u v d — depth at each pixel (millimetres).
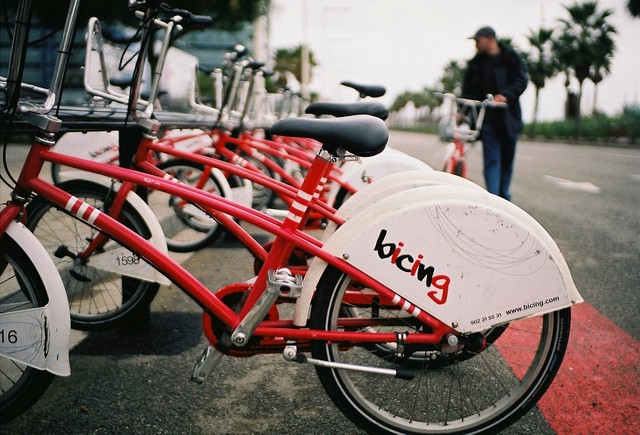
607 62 35844
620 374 2570
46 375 1936
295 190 2910
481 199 1783
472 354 2197
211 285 3631
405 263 1780
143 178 1973
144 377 2430
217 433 2045
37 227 3010
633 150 18781
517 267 1779
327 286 1834
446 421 1941
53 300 1860
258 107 7449
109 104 4402
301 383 2426
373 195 2447
